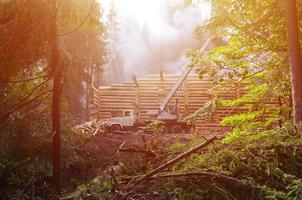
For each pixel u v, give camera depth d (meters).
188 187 5.47
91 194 5.61
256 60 9.44
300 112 7.14
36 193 6.86
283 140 6.27
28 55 7.27
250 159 5.77
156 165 7.18
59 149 6.97
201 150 7.04
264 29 8.77
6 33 6.90
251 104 9.81
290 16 7.63
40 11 6.94
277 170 5.35
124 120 19.33
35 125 8.59
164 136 13.11
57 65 7.19
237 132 7.39
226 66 9.46
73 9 7.52
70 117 10.23
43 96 9.12
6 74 7.35
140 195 5.36
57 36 7.23
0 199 6.64
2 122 7.70
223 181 5.49
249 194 5.27
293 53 7.45
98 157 9.95
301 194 4.81
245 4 8.84
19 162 7.48
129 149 7.72
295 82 7.32
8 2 7.06
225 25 9.12
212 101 9.41
